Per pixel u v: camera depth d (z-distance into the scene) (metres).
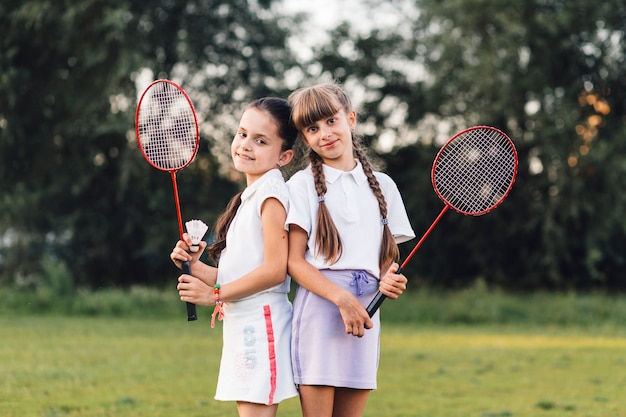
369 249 3.80
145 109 4.02
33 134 21.83
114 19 19.67
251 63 25.00
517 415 6.66
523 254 23.94
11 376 8.29
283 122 3.89
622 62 22.03
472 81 21.75
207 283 3.79
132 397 7.22
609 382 8.70
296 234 3.74
